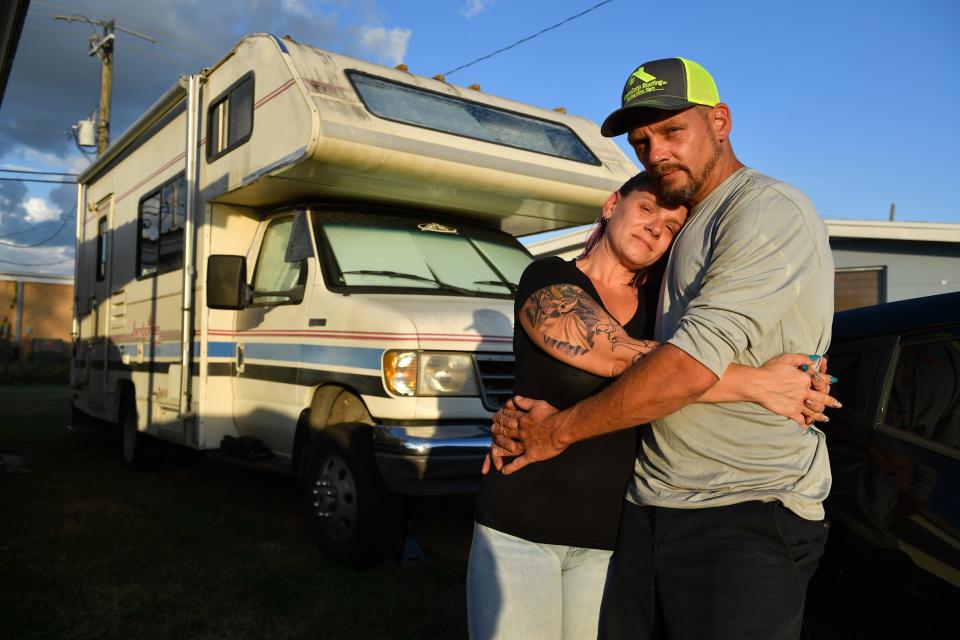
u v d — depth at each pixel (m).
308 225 5.30
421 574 4.62
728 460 1.89
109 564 4.81
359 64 5.31
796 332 1.89
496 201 5.52
